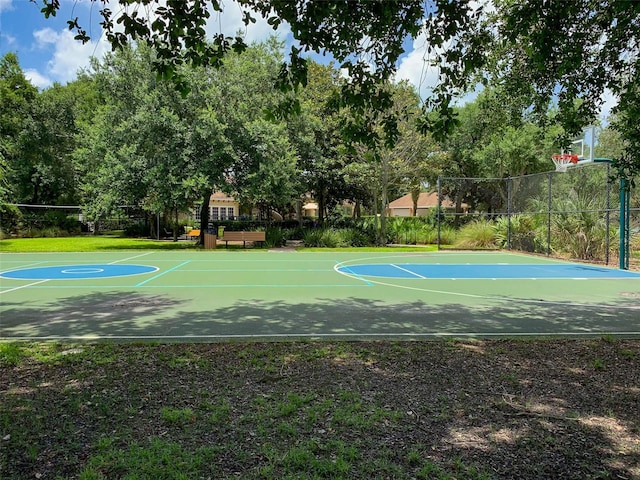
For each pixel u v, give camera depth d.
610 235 18.31
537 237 20.53
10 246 23.59
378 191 29.42
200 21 4.57
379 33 5.00
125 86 24.00
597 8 5.38
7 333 6.35
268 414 3.58
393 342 5.75
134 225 34.88
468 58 5.20
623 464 2.93
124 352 5.28
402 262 17.30
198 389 4.12
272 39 25.31
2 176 27.97
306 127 26.52
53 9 4.42
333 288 10.62
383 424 3.44
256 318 7.34
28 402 3.81
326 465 2.84
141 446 3.08
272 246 24.75
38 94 36.03
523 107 7.02
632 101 5.79
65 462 2.89
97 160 23.83
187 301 8.85
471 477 2.75
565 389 4.18
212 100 22.23
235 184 22.83
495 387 4.21
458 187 36.69
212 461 2.90
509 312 7.92
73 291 10.08
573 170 20.03
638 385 4.28
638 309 8.25
